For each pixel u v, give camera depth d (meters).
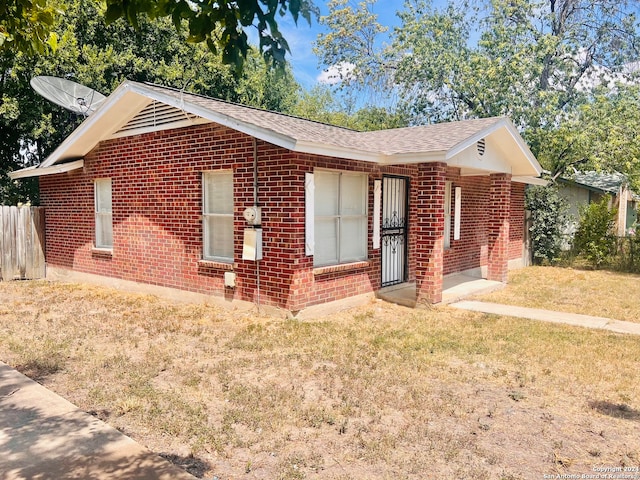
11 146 15.84
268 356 5.72
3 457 3.28
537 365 5.53
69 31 12.53
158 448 3.51
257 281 7.78
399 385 4.83
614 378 5.11
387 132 11.16
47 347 5.93
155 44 17.30
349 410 4.16
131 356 5.69
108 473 3.08
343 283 8.33
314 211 7.95
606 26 20.52
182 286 8.97
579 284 11.69
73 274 11.45
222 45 2.34
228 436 3.66
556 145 16.41
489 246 11.35
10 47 3.80
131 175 9.73
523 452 3.52
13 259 11.66
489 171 10.74
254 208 7.48
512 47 20.17
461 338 6.65
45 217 12.17
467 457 3.43
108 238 10.66
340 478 3.13
